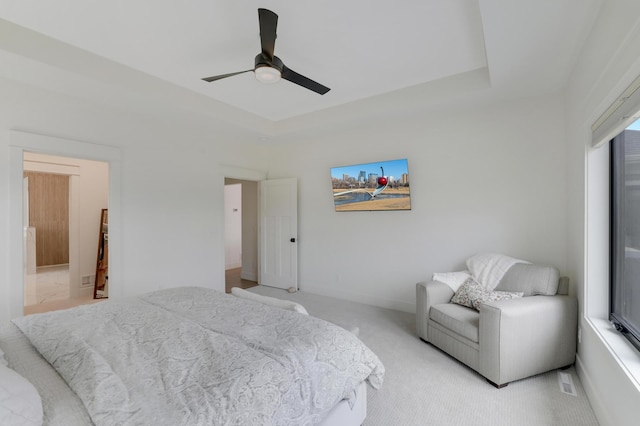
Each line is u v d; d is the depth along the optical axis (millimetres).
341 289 4633
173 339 1446
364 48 2611
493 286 2857
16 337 1569
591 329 2041
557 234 3002
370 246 4328
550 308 2361
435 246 3770
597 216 2152
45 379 1191
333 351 1495
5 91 2777
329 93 3578
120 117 3553
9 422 810
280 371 1230
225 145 4766
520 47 2244
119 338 1463
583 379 2230
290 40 2482
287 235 5141
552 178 3029
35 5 2053
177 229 4094
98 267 4734
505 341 2209
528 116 3158
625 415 1504
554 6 1824
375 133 4234
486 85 2939
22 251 2861
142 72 3055
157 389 1073
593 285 2172
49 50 2461
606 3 1749
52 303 4449
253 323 1688
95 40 2488
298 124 4367
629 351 1703
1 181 2760
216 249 4562
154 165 3865
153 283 3832
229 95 3645
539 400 2090
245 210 6234
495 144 3354
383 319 3703
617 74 1623
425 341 3018
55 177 7887
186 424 913
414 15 2176
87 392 1034
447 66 2932
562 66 2516
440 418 1927
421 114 3672
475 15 2174
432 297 2967
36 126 2945
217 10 2109
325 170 4777
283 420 1149
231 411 1008
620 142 1966
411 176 3945
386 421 1902
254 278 6070
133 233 3658
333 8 2088
